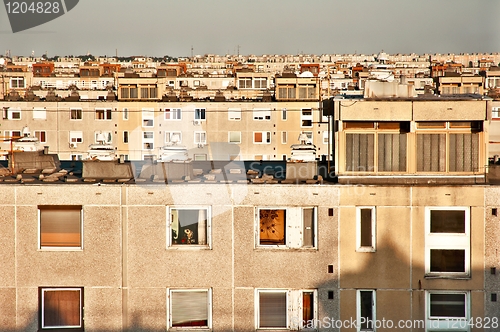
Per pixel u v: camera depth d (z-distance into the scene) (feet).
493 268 70.59
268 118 286.25
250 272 71.15
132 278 71.41
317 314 71.10
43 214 71.46
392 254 70.90
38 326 71.41
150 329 71.36
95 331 71.36
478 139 73.61
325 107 85.40
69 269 71.31
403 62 589.32
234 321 71.20
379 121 73.77
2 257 71.26
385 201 70.95
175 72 385.70
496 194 70.59
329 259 71.00
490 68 390.83
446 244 70.90
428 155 73.72
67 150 290.97
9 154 89.35
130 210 71.31
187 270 71.26
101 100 290.97
